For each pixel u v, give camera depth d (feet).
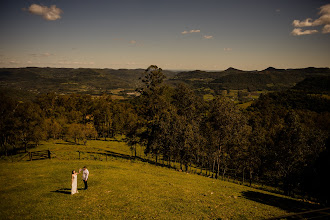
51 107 403.13
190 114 204.03
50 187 78.43
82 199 67.21
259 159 176.76
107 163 144.25
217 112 171.22
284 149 147.84
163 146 192.85
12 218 50.62
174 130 182.80
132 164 158.20
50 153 148.15
